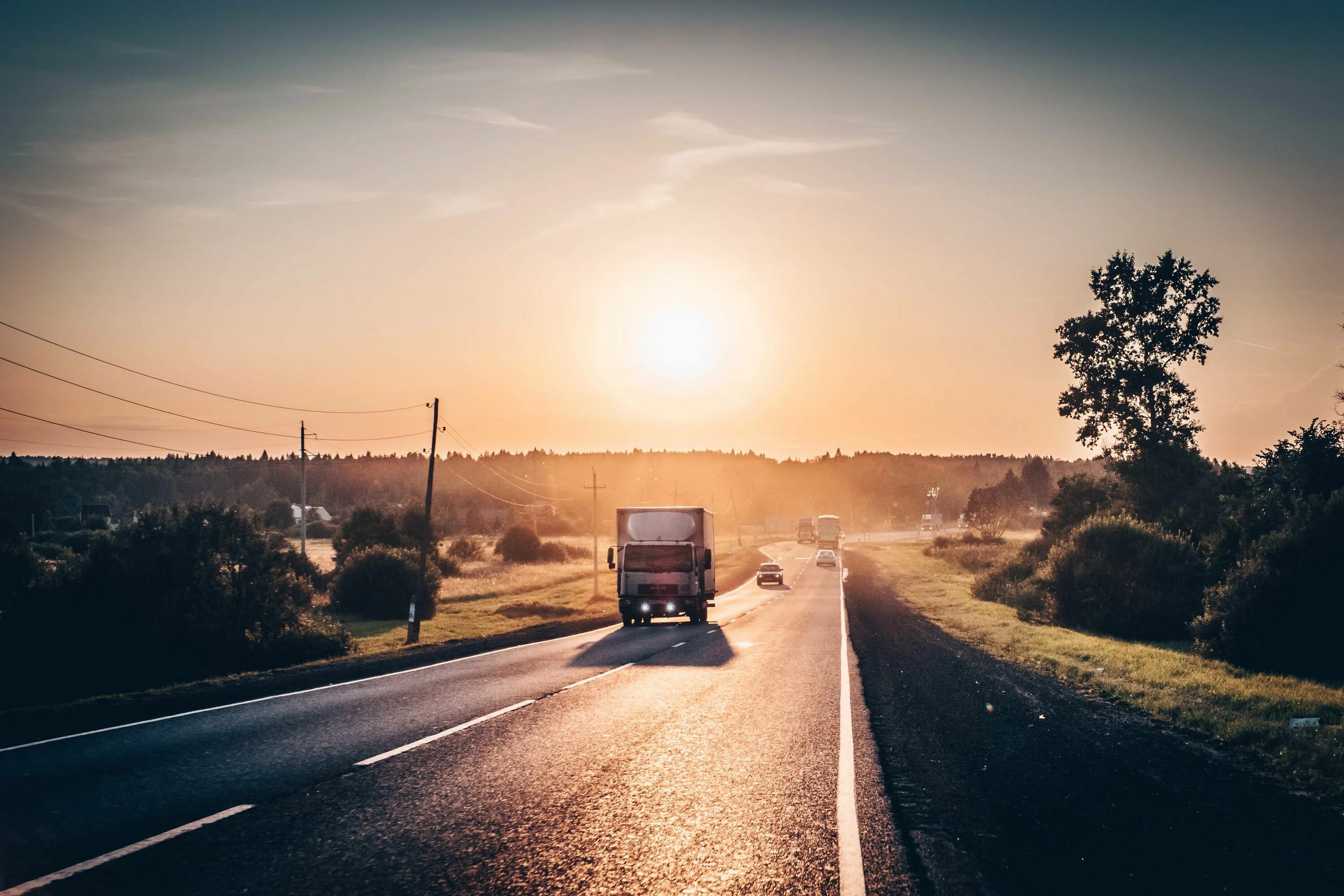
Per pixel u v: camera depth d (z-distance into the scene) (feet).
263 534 80.02
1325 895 15.58
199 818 19.58
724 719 33.09
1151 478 151.12
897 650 61.36
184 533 74.08
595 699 38.52
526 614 126.41
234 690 42.45
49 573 71.87
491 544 333.62
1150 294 156.66
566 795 21.76
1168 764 26.35
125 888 15.17
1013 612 98.22
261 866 16.37
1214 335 156.04
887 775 24.18
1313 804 21.94
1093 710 36.76
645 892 15.20
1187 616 77.77
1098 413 162.30
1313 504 57.77
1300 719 34.60
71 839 18.04
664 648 64.80
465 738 29.22
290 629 75.25
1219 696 39.81
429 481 111.65
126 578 70.69
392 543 184.96
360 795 21.74
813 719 33.37
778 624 90.58
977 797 21.89
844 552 350.23
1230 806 21.54
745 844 17.87
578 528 449.06
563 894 15.08
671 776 23.81
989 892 15.34
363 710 35.47
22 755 26.58
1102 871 16.57
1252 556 65.72
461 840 18.07
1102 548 85.40
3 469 419.95
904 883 15.74
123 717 34.12
